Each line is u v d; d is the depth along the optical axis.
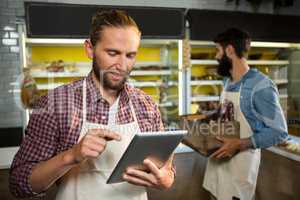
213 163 1.77
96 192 0.99
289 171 2.16
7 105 2.85
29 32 2.60
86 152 0.76
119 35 0.87
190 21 2.76
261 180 2.09
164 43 3.14
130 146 0.77
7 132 2.81
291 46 2.72
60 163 0.80
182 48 2.87
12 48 2.88
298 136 2.23
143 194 1.07
